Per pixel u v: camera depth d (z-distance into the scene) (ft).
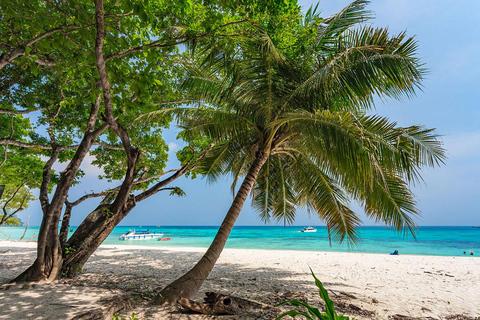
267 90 19.53
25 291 17.98
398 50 15.67
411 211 17.80
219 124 22.07
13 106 25.23
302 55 21.34
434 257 47.42
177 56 24.23
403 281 27.61
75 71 16.51
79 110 29.73
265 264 38.17
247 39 18.30
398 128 17.03
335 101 20.44
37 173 38.55
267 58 17.79
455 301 20.21
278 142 21.47
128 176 24.84
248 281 26.07
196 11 19.25
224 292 20.97
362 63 16.63
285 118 18.35
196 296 19.22
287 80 19.12
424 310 17.58
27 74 24.63
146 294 18.86
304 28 21.38
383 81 16.93
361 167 14.84
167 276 27.43
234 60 19.33
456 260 43.68
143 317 13.83
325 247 92.48
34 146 26.18
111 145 32.45
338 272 32.58
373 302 19.07
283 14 19.45
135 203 26.04
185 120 22.59
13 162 37.40
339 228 21.97
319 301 18.65
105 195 27.73
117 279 24.56
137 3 11.87
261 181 30.37
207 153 28.53
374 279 28.50
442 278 29.35
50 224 21.95
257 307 15.92
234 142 25.55
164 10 16.57
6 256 40.22
